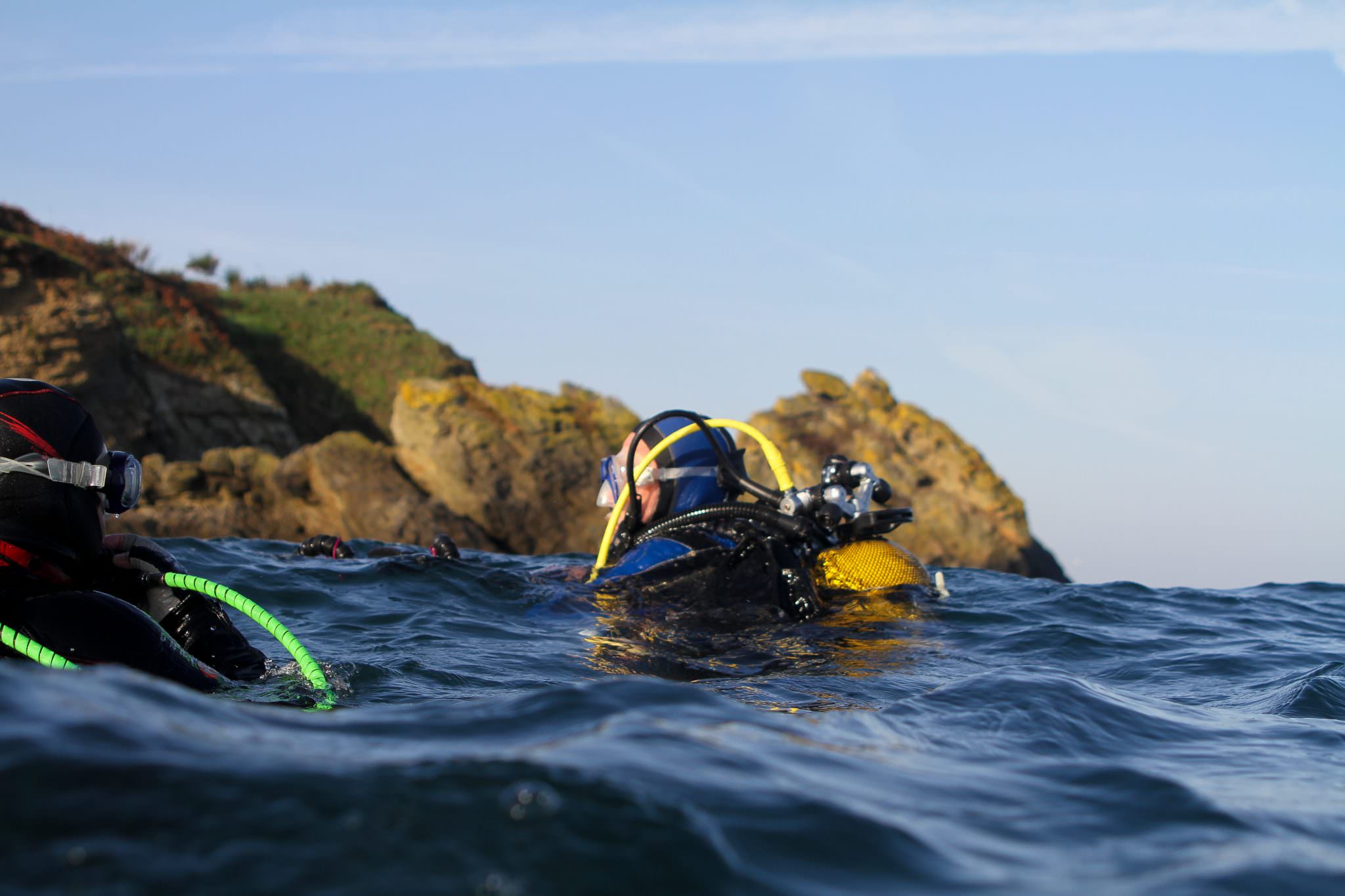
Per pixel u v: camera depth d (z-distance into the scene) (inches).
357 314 1686.8
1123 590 264.5
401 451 1080.2
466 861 43.6
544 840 46.1
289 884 40.6
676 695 85.2
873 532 230.4
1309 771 96.6
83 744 48.0
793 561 207.9
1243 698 149.5
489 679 144.5
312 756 53.2
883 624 197.2
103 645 104.6
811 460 1122.0
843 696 134.9
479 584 228.4
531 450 1073.5
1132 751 101.3
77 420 117.1
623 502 232.8
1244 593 268.5
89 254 1441.9
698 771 60.7
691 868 46.2
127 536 127.9
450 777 51.1
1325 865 62.1
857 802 61.6
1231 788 84.7
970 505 1144.2
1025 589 261.9
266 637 175.5
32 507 111.0
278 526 1029.2
